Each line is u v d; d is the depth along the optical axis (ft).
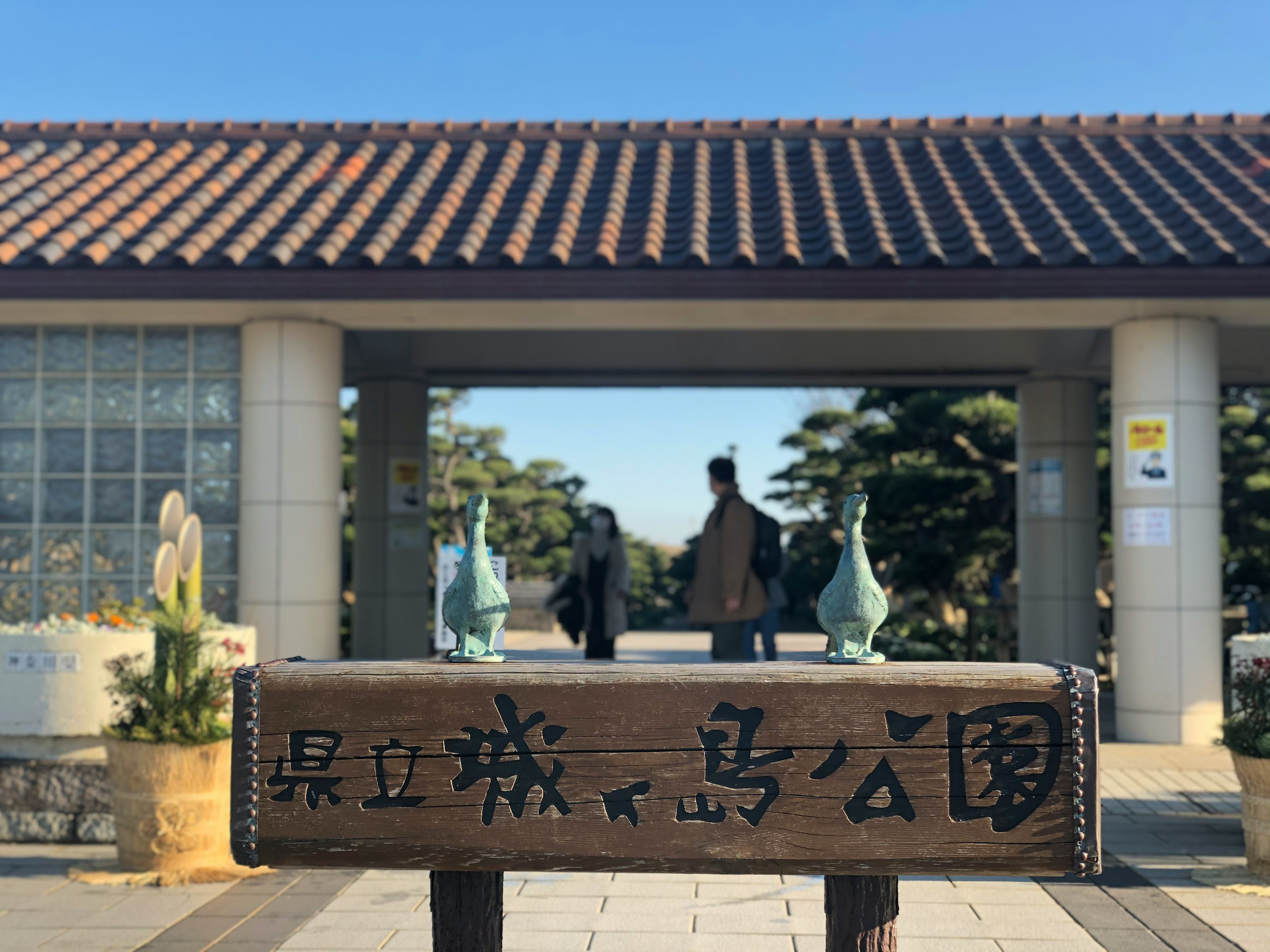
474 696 8.16
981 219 28.14
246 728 8.21
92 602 26.61
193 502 26.76
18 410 26.94
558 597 30.86
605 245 25.85
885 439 52.54
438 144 33.91
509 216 28.89
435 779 8.13
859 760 8.00
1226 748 18.34
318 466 26.66
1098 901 16.03
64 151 32.37
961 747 7.98
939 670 8.11
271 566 26.21
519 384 41.47
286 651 26.11
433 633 41.50
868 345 37.52
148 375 26.94
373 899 16.33
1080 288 25.18
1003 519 52.11
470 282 25.46
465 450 102.58
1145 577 26.89
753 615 24.98
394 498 40.09
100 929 14.97
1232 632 49.47
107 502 26.78
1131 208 27.91
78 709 19.52
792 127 35.40
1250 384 39.63
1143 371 27.02
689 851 8.01
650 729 8.09
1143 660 26.91
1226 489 52.54
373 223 28.02
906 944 14.26
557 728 8.12
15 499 26.84
